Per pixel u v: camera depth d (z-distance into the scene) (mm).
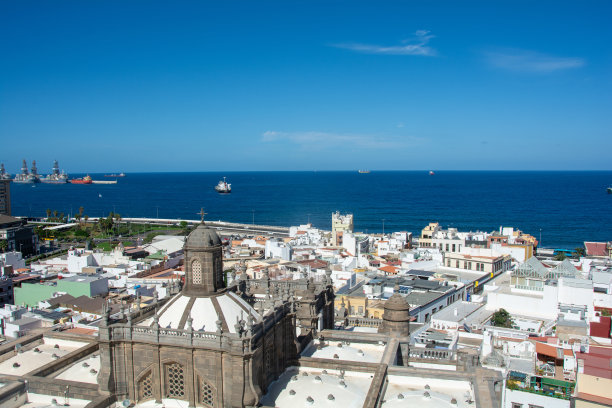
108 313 43406
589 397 57125
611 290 115125
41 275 144875
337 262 170250
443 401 44906
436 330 99938
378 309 110625
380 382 45250
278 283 67000
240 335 40094
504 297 119312
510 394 61594
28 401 44531
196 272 46094
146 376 43750
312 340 58250
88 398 43625
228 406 41188
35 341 56500
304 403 42688
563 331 91750
